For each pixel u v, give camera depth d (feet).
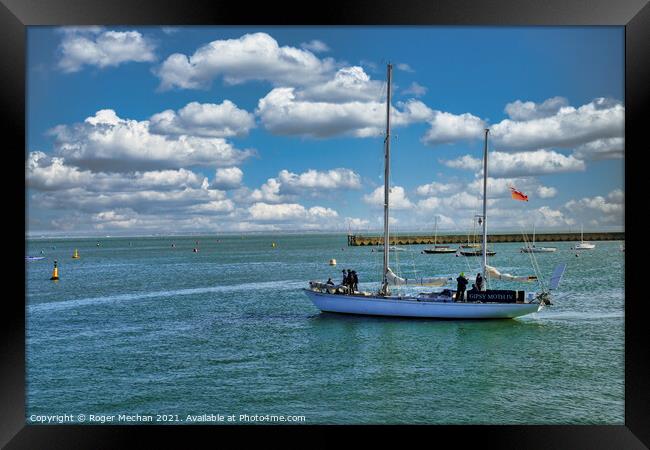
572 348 81.97
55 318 116.06
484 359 76.02
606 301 128.26
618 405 58.80
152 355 81.35
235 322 107.34
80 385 67.56
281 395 62.34
